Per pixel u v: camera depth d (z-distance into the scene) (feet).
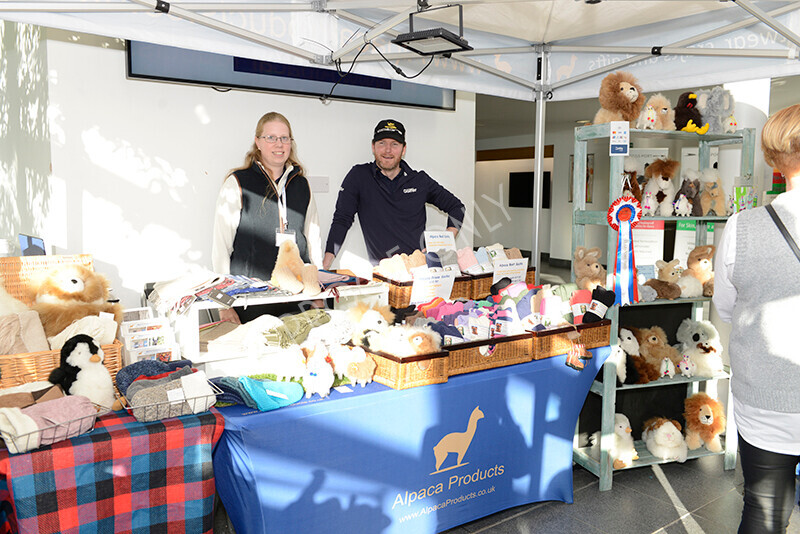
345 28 8.83
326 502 6.66
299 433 6.33
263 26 8.02
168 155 11.00
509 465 8.39
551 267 37.50
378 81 12.98
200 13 7.41
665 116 10.14
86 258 7.71
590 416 10.73
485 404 7.90
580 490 9.73
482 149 44.29
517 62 11.38
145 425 5.61
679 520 8.79
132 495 5.49
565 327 8.66
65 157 10.03
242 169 10.03
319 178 12.67
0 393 5.82
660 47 9.85
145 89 10.64
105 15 6.94
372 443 6.92
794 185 5.42
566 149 36.88
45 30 9.71
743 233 5.51
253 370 6.93
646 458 10.39
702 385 11.89
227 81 11.15
